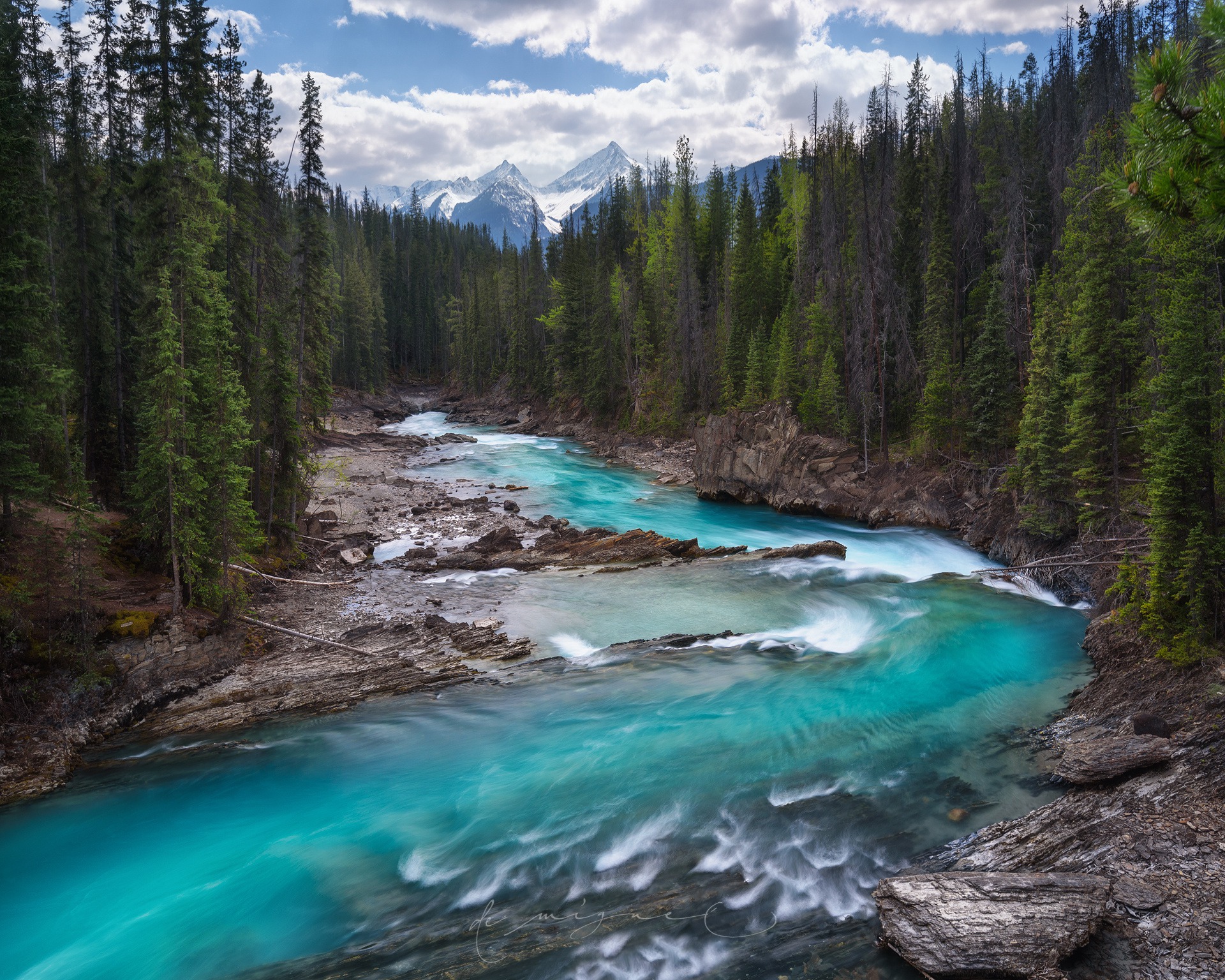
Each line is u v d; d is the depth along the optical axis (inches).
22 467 783.7
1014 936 427.2
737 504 2105.1
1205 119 216.1
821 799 620.1
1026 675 862.5
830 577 1326.3
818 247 2568.9
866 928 472.4
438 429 3986.2
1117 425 1131.9
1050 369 1295.5
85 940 503.2
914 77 2691.9
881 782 642.8
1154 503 757.3
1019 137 2191.2
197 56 1146.0
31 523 896.3
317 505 1839.3
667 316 3260.3
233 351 1083.3
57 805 653.3
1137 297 1165.1
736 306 2849.4
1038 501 1318.9
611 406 3457.2
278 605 1128.2
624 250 4109.3
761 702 815.1
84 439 1200.8
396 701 842.8
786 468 2000.5
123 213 1359.5
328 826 620.4
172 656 864.9
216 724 788.6
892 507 1782.7
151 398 924.6
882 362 1947.6
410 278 6082.7
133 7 1115.3
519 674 906.1
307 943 489.1
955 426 1796.3
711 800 628.1
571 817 613.9
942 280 1956.2
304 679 885.2
